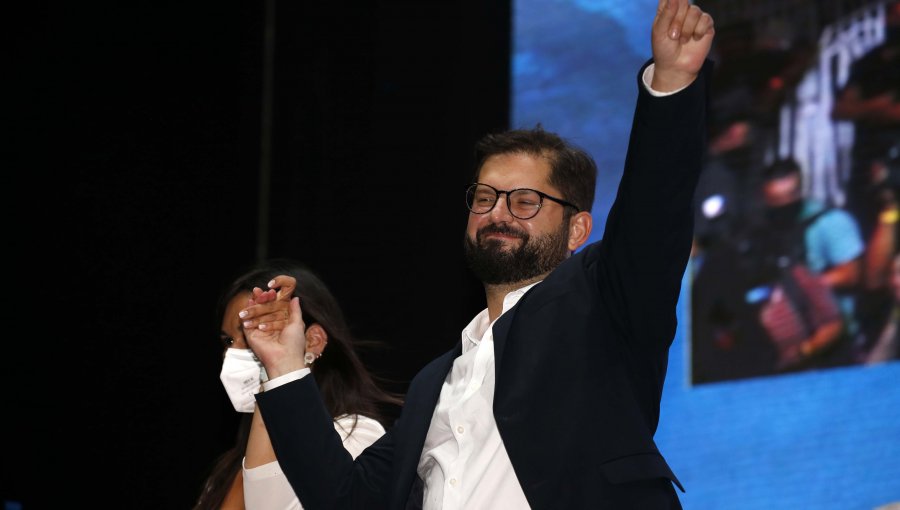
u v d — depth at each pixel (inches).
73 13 746.8
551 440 239.3
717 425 521.7
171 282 702.5
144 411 700.7
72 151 741.9
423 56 649.6
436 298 629.0
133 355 708.7
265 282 360.5
